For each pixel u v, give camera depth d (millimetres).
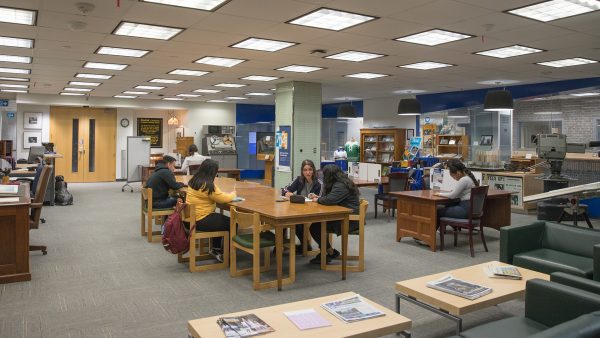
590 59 7820
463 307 2740
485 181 9820
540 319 2662
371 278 4781
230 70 9438
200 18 5445
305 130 11133
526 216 8930
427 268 5191
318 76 10180
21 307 3824
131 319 3613
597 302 2400
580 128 11258
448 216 6113
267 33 6203
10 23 5691
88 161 15344
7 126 14867
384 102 14828
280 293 4270
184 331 3402
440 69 9016
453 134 11906
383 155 14180
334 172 5055
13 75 10219
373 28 5895
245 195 5664
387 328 2367
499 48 7016
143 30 6137
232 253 4750
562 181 7680
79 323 3518
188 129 16734
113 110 15695
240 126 18188
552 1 4746
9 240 4457
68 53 7641
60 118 14938
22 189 5191
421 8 4992
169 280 4629
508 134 12586
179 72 9781
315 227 5250
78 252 5719
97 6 4969
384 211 9125
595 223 8258
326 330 2311
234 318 2441
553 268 3879
